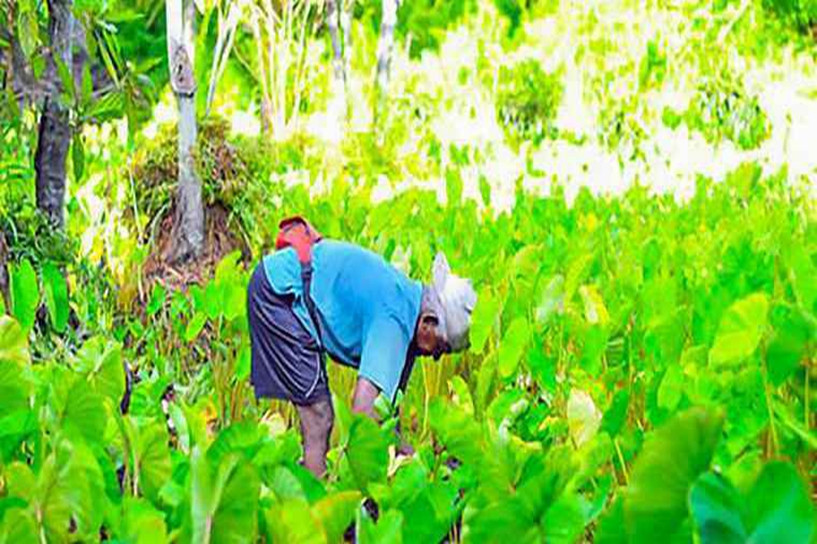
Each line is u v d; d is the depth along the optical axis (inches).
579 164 528.4
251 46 694.5
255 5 527.5
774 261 189.9
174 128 299.6
